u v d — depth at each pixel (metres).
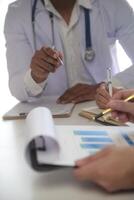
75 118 0.93
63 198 0.44
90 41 1.47
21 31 1.49
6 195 0.46
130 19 1.53
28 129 0.51
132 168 0.43
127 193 0.44
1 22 2.29
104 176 0.43
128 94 0.80
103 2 1.52
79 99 1.19
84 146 0.53
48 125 0.52
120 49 1.62
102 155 0.46
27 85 1.29
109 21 1.53
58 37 1.47
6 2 2.29
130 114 0.74
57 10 1.48
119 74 1.34
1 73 2.36
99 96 1.05
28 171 0.53
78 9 1.48
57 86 1.47
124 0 1.55
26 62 1.45
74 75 1.49
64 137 0.57
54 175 0.51
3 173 0.53
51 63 1.24
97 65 1.48
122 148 0.46
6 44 1.50
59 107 1.07
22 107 1.14
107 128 0.66
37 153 0.48
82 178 0.44
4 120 0.96
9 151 0.64
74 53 1.48
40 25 1.47
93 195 0.44
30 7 1.50
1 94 2.41
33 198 0.44
